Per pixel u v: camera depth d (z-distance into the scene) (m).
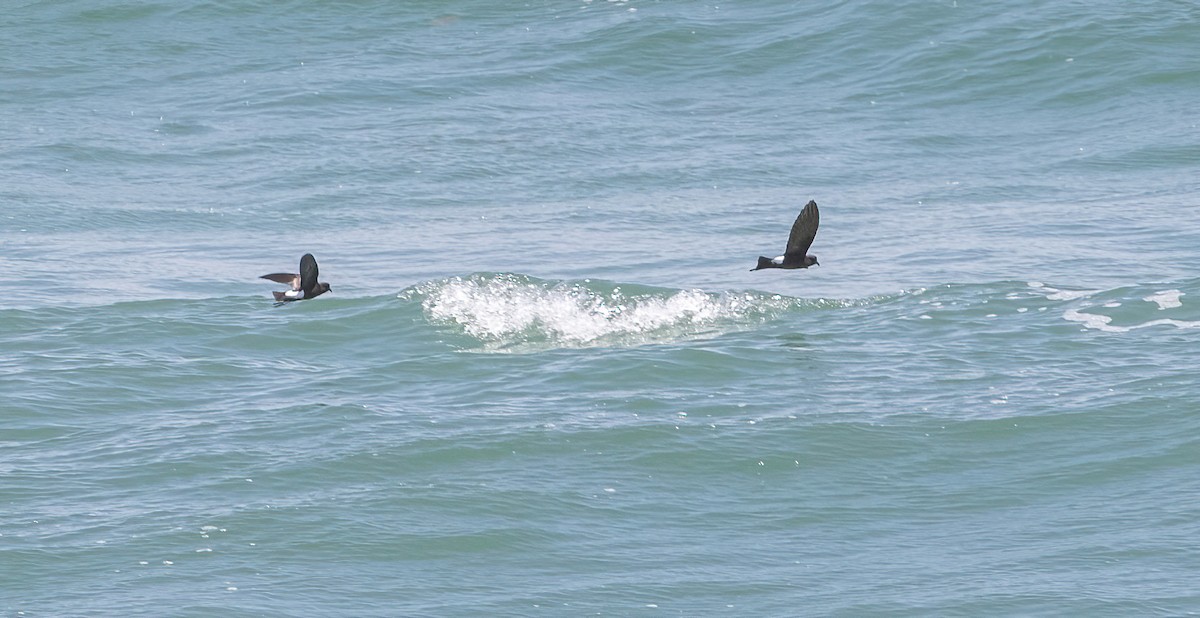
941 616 32.53
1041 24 105.88
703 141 90.12
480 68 104.25
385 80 102.25
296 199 79.50
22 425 43.81
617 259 65.69
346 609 32.97
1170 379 46.00
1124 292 55.88
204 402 46.09
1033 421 43.16
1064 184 80.44
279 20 115.56
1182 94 96.25
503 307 55.53
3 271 63.78
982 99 97.31
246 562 35.00
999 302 55.47
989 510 38.12
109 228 74.12
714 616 32.78
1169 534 36.16
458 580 34.44
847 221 73.19
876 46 105.56
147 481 39.47
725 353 49.84
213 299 57.94
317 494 38.53
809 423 43.19
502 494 38.56
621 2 116.12
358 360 50.50
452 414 44.34
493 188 81.19
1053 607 32.78
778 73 102.88
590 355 50.16
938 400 45.09
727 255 66.12
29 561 34.91
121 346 51.69
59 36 112.88
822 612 32.84
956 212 74.62
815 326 53.34
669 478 39.88
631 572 34.81
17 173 84.44
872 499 38.88
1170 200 75.56
